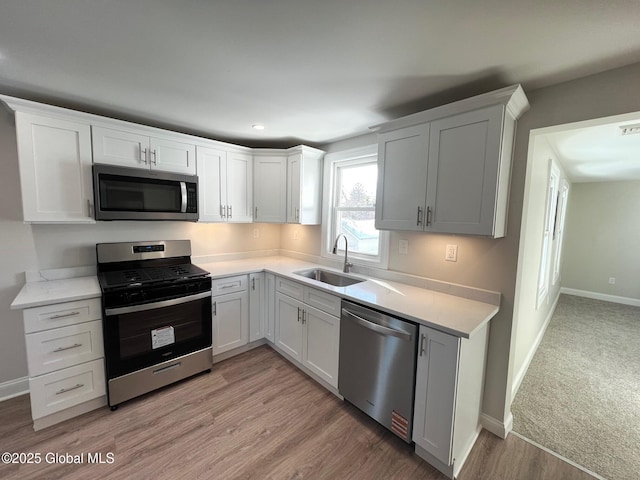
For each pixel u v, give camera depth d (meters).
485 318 1.66
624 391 2.51
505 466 1.70
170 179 2.48
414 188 1.96
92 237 2.44
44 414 1.85
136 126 2.30
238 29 1.22
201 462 1.66
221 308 2.68
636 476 1.66
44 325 1.82
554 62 1.42
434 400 1.61
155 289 2.18
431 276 2.26
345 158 2.95
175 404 2.14
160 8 1.08
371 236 2.84
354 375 2.06
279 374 2.56
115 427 1.90
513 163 1.79
